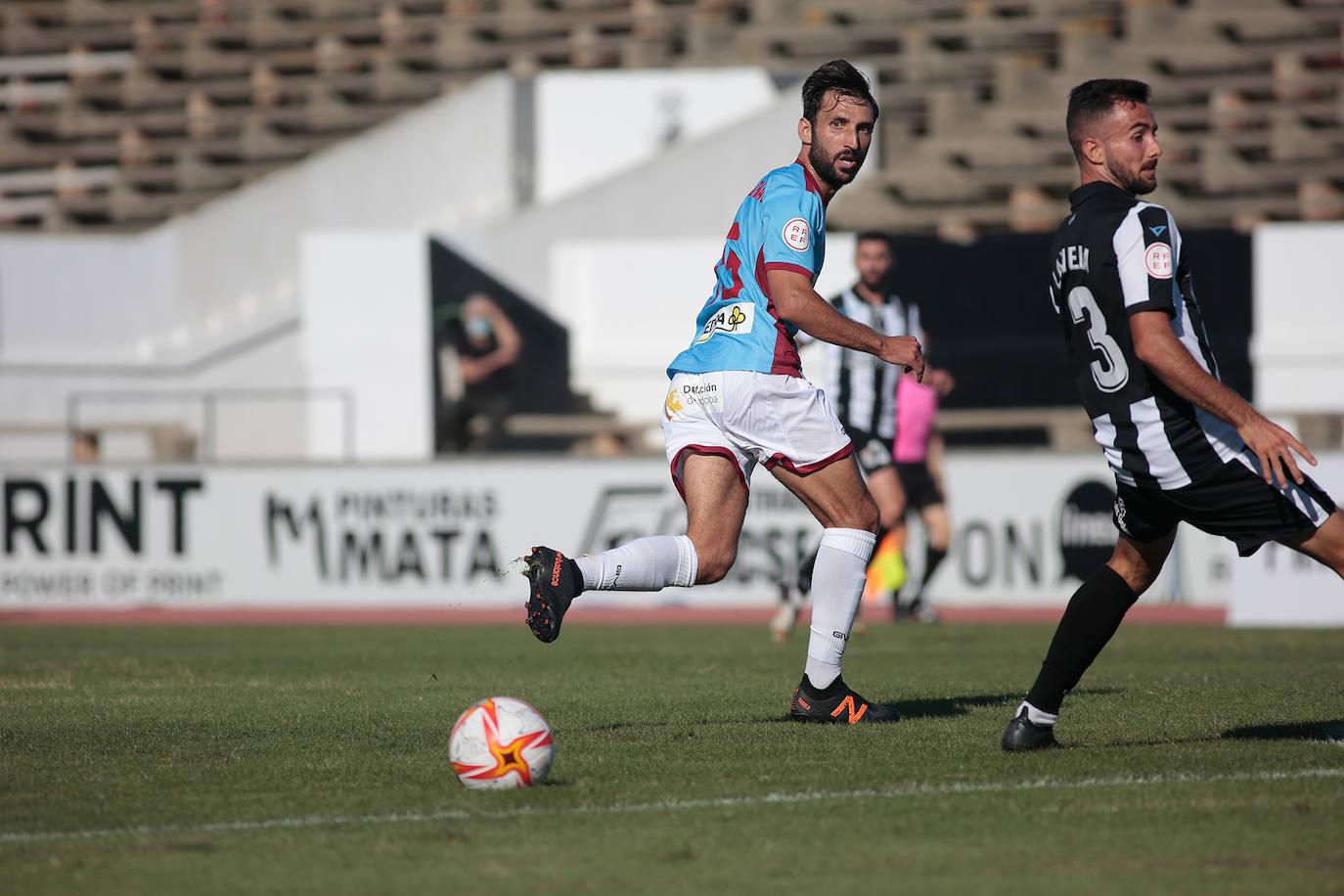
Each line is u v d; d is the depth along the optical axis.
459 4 93.25
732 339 16.77
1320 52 78.50
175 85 91.50
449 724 18.11
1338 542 14.09
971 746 15.50
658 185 75.25
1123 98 14.78
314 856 10.78
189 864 10.58
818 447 16.95
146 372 76.81
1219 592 49.19
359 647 34.75
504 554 52.19
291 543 53.12
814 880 10.02
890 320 34.28
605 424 65.69
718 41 88.38
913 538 50.31
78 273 79.25
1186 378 13.73
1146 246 14.01
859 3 87.00
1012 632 37.84
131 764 14.95
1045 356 60.69
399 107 88.88
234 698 21.66
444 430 67.12
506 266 74.81
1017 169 76.69
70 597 53.78
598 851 10.87
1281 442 13.52
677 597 52.00
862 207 75.75
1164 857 10.59
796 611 35.19
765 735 16.50
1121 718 17.81
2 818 12.21
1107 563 15.19
